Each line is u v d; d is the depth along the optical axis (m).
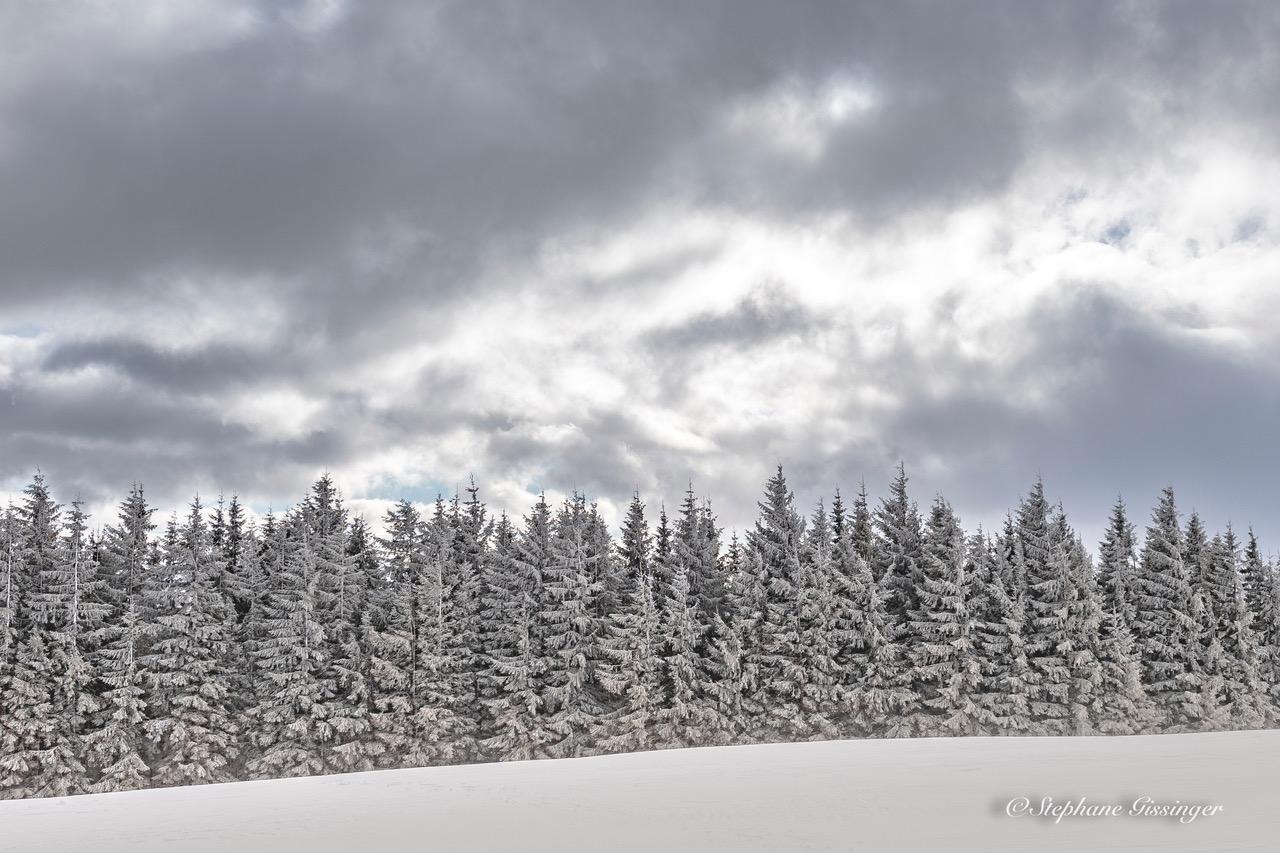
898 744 32.91
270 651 48.09
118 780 42.97
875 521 59.72
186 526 50.16
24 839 15.32
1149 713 54.19
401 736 47.91
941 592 53.03
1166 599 59.75
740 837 12.91
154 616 48.62
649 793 19.11
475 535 63.84
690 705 50.41
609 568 56.56
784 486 59.00
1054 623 53.69
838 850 11.59
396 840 14.03
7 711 42.41
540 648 52.56
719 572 57.16
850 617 53.78
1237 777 18.83
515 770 26.64
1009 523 60.69
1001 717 51.09
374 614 52.31
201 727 46.00
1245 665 58.69
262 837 14.77
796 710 50.88
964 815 14.39
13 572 44.91
